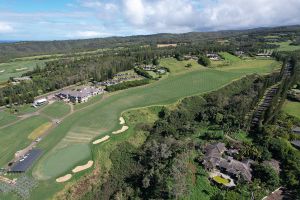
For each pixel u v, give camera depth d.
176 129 129.25
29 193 89.06
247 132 121.06
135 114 147.62
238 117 128.50
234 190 82.12
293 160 94.69
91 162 106.06
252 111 140.62
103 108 155.75
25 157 107.00
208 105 159.38
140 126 134.88
